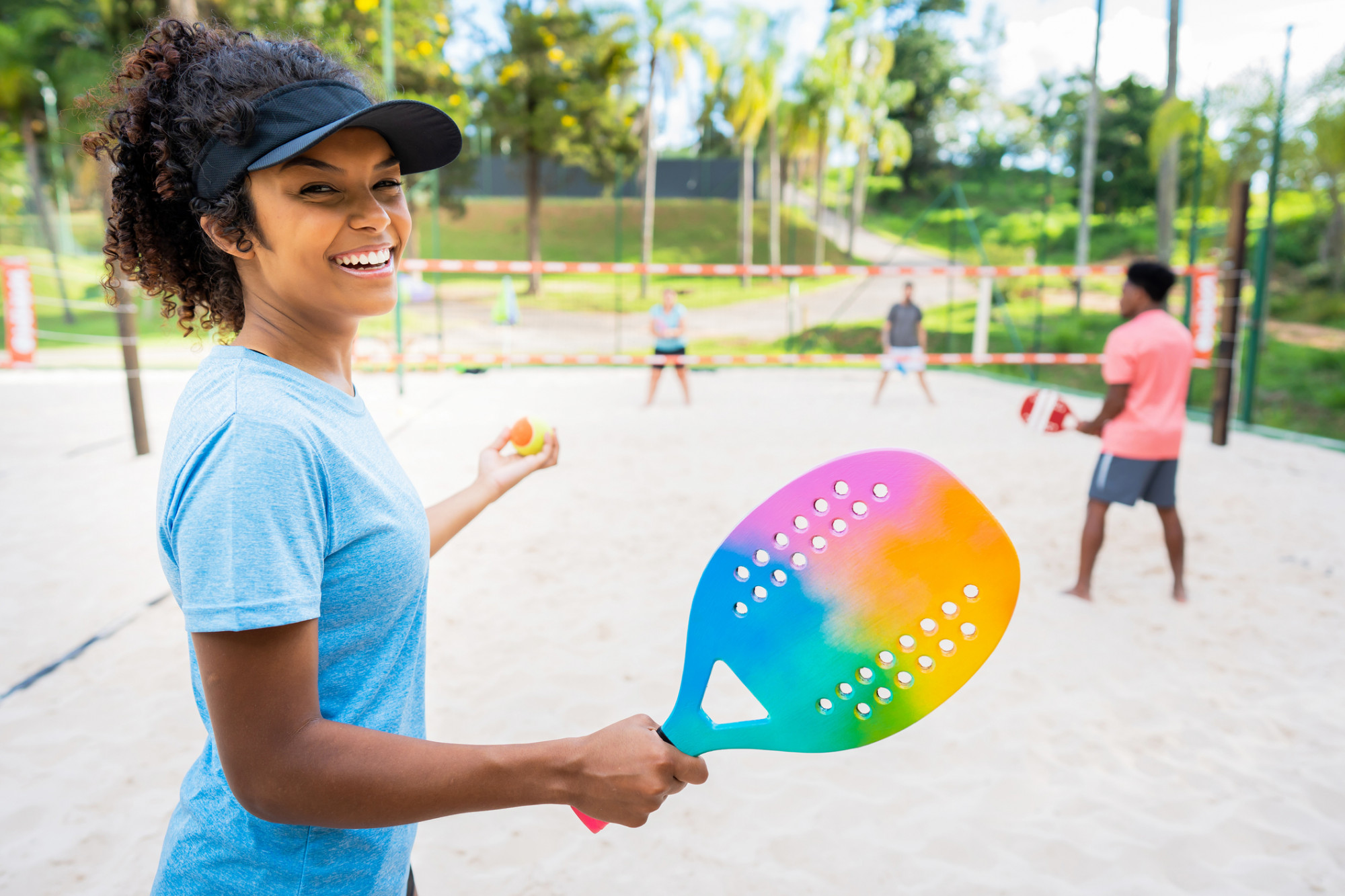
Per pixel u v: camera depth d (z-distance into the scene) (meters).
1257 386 11.31
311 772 0.69
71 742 2.75
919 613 0.82
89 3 22.86
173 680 3.17
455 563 4.46
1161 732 2.88
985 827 2.38
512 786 0.72
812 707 0.84
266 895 0.81
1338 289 18.64
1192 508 5.59
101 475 6.21
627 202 40.28
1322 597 4.07
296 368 0.82
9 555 4.50
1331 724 2.92
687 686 0.86
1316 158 17.19
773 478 6.32
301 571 0.71
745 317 22.39
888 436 7.96
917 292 24.36
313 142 0.76
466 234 38.12
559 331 19.70
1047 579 4.33
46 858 2.22
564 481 6.19
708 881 2.16
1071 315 19.20
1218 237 22.39
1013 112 47.12
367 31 19.30
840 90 33.78
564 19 27.39
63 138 21.72
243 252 0.82
